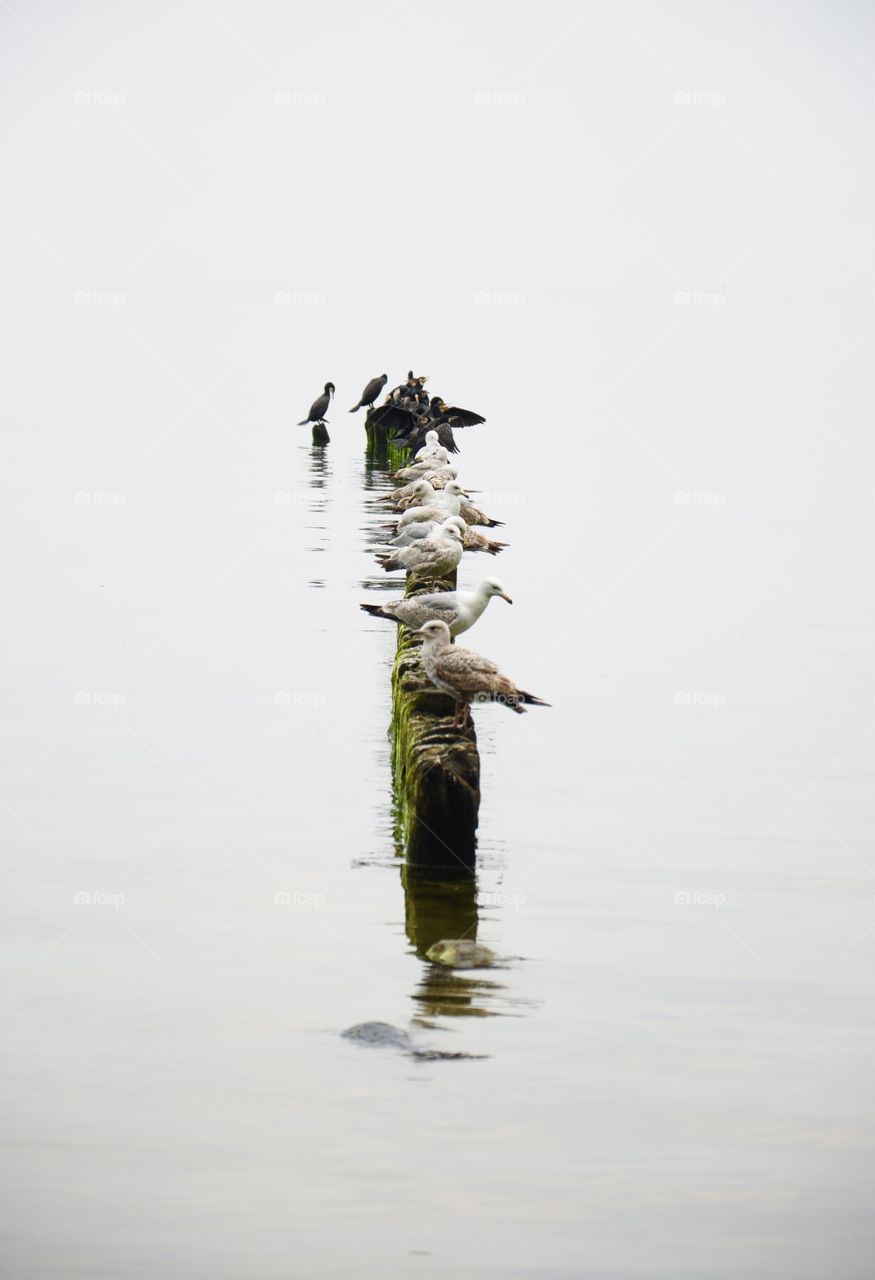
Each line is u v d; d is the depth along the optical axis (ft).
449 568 66.74
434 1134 32.27
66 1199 29.89
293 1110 32.94
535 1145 32.01
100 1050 35.32
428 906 43.88
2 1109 32.78
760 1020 37.58
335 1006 37.60
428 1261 28.35
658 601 87.81
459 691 47.03
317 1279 27.94
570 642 77.15
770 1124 33.06
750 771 57.67
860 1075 35.14
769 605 87.76
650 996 38.70
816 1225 29.86
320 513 114.42
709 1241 29.25
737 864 48.08
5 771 55.36
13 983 38.68
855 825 52.03
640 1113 33.30
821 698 68.18
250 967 39.75
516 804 53.16
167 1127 32.24
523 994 38.58
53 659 71.20
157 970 39.52
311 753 57.93
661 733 62.28
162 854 47.57
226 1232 29.01
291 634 76.79
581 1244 29.09
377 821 50.75
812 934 42.86
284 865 46.75
